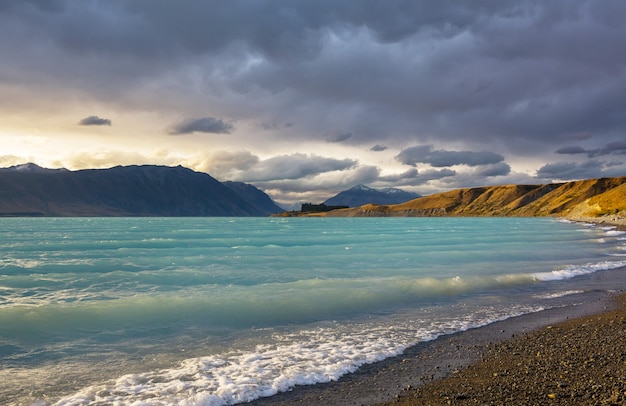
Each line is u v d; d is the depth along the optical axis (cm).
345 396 967
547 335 1466
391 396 959
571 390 948
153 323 1616
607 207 15738
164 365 1178
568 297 2180
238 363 1195
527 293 2286
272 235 8100
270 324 1634
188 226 13762
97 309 1780
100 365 1180
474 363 1184
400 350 1318
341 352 1296
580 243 5706
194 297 2042
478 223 15675
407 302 2033
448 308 1923
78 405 919
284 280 2594
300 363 1194
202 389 1007
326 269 3109
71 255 4266
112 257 4044
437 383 1034
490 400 908
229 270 3048
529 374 1073
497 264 3456
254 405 926
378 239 6738
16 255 4262
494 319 1723
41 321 1609
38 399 952
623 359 1171
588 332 1491
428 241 6216
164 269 3117
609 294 2252
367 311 1852
